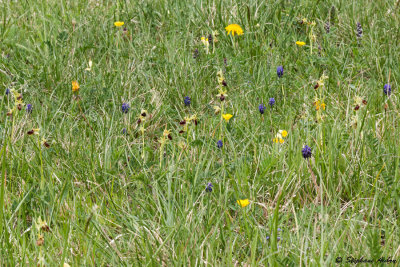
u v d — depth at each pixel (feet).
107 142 14.40
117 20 22.71
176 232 10.95
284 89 17.90
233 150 13.85
